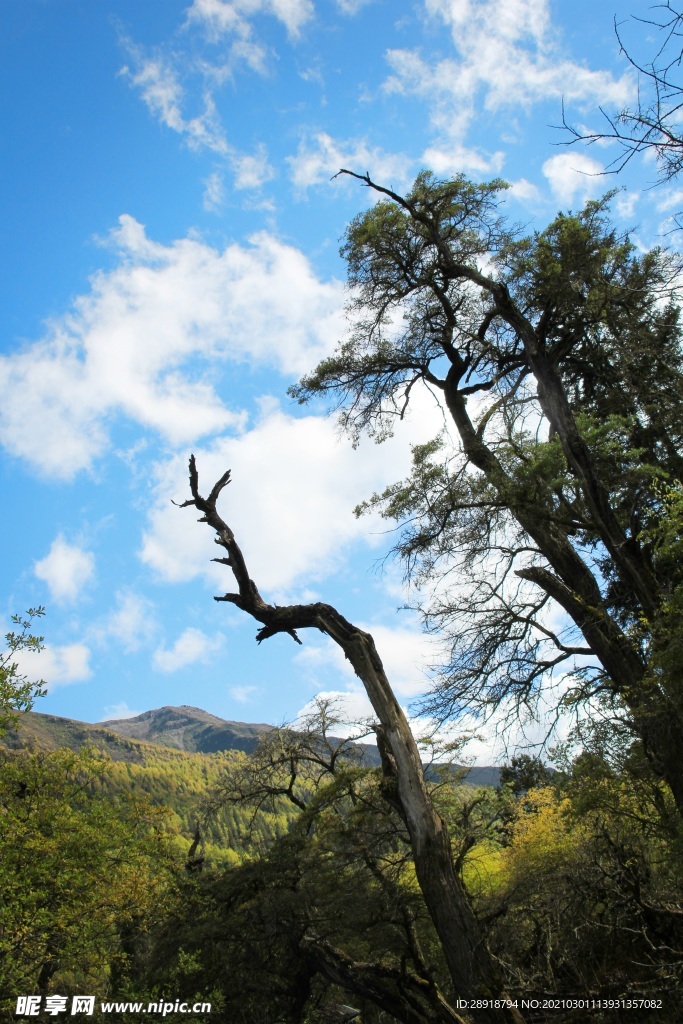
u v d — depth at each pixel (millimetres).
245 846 21141
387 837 17281
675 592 14305
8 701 10680
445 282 20938
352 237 20375
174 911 17125
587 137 4719
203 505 17328
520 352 20641
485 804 18984
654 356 18234
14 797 12602
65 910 12070
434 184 20453
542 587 18375
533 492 17047
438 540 18156
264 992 17203
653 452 18953
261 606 17578
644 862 15789
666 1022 12508
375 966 17156
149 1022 13352
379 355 21484
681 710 14266
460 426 20984
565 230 17203
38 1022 11719
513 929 15789
